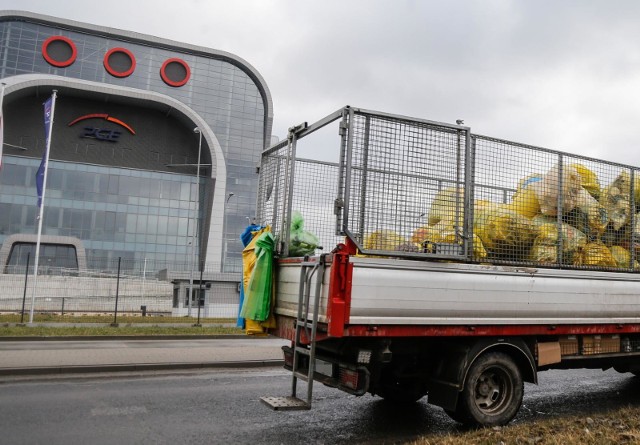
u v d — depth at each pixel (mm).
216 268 64250
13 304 37188
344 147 6203
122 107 67250
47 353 12805
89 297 39062
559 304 6957
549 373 11781
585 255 7707
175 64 71562
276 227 7727
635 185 8492
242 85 74312
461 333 6301
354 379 5855
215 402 8195
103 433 6406
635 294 7691
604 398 8930
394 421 7219
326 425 6969
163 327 22047
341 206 6109
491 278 6477
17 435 6246
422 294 6039
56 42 66500
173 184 66312
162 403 8070
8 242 58188
